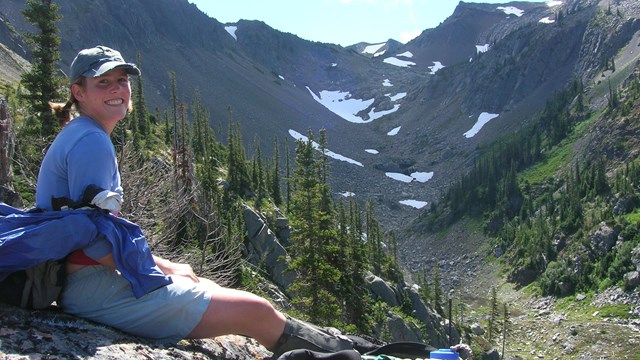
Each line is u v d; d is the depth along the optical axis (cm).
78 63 379
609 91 15250
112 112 390
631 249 9175
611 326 7894
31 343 323
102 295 364
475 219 13562
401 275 8075
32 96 2608
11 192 966
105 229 353
